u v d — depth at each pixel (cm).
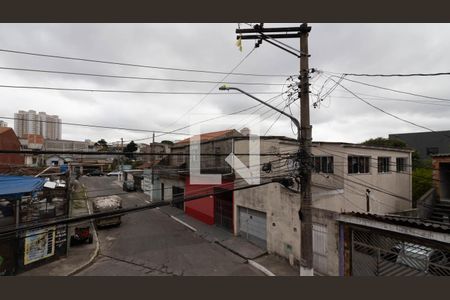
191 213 2208
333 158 1616
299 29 819
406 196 1991
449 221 1378
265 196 1370
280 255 1253
